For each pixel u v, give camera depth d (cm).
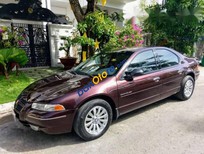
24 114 299
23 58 629
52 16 873
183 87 481
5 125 378
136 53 388
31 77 672
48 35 880
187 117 401
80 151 287
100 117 322
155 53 422
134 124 371
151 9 990
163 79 416
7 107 430
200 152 280
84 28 638
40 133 342
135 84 361
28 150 293
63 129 291
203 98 525
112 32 679
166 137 322
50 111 280
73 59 815
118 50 429
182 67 471
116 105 340
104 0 713
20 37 727
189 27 942
